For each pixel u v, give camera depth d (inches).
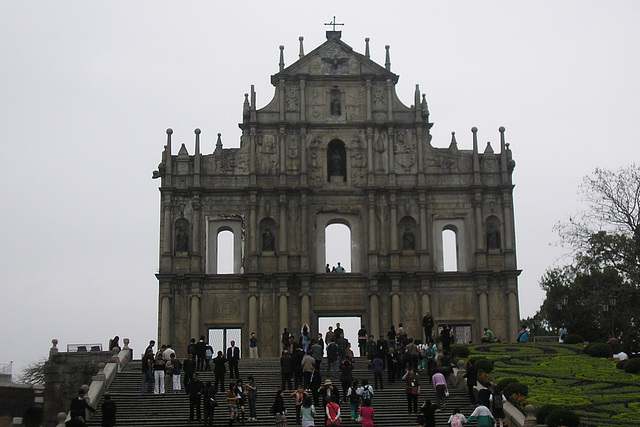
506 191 3405.5
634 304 3587.6
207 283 3304.6
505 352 2719.0
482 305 3309.5
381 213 3393.2
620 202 3427.7
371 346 2511.1
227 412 2144.4
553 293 4252.0
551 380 2306.8
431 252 3368.6
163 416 2101.4
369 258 3344.0
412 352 2427.4
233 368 2469.2
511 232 3378.4
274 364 2704.2
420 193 3388.3
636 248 3385.8
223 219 3368.6
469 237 3388.3
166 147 3395.7
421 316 3307.1
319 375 2143.2
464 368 2458.2
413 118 3469.5
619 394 2160.4
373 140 3447.3
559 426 1852.9
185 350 3250.5
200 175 3376.0
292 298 3314.5
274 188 3376.0
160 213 3351.4
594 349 2667.3
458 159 3444.9
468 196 3417.8
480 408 1759.4
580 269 3597.4
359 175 3430.1
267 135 3444.9
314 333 3304.6
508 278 3344.0
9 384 3270.2
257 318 3280.0
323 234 3393.2
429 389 2326.5
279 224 3358.8
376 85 3501.5
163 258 3309.5
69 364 2731.3
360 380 2422.5
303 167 3393.2
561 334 3063.5
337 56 3518.7
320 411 2090.3
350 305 3326.8
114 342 2898.6
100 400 2250.2
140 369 2618.1
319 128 3454.7
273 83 3496.6
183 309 3284.9
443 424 2012.8
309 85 3496.6
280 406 1882.4
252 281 3289.9
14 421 3122.5
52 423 2699.3
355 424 1989.4
